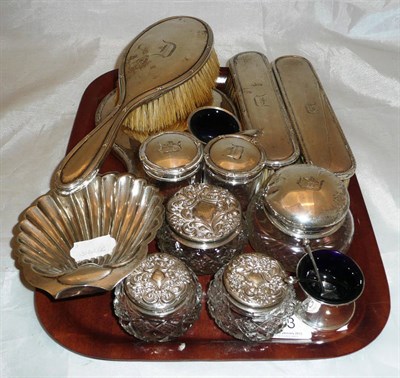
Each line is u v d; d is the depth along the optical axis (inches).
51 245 22.2
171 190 23.9
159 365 21.7
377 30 39.5
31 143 32.9
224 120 26.9
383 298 22.4
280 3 39.2
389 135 34.0
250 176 22.5
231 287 18.9
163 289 18.9
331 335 21.2
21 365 22.0
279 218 21.0
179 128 28.8
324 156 24.7
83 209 23.5
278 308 19.1
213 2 39.0
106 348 20.4
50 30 39.3
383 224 28.8
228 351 20.5
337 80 37.9
